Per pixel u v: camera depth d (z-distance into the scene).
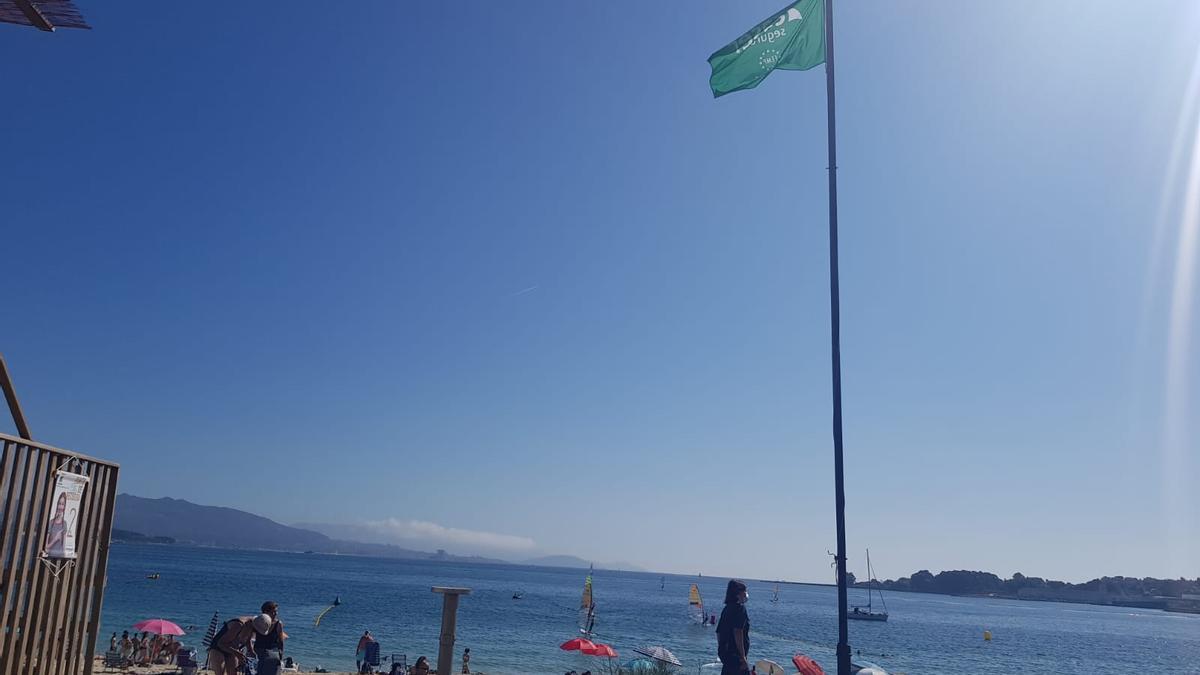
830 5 11.59
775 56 12.89
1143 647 97.38
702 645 62.69
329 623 61.94
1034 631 122.44
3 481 6.33
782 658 59.88
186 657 24.86
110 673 25.64
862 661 61.62
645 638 66.69
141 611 60.31
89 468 7.95
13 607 6.57
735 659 8.51
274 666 12.66
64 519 7.36
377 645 33.19
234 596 85.44
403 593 115.94
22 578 6.66
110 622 51.34
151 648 31.58
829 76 11.37
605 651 28.41
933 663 63.62
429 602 98.69
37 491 6.87
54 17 6.04
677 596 195.62
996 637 101.50
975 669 60.12
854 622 122.56
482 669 41.34
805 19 12.73
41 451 6.93
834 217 10.73
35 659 7.05
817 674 25.39
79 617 7.79
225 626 12.52
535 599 128.62
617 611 109.44
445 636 10.88
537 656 47.66
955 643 87.12
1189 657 83.38
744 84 13.11
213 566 183.00
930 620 143.25
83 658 8.14
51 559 7.25
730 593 8.84
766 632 90.44
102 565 8.27
